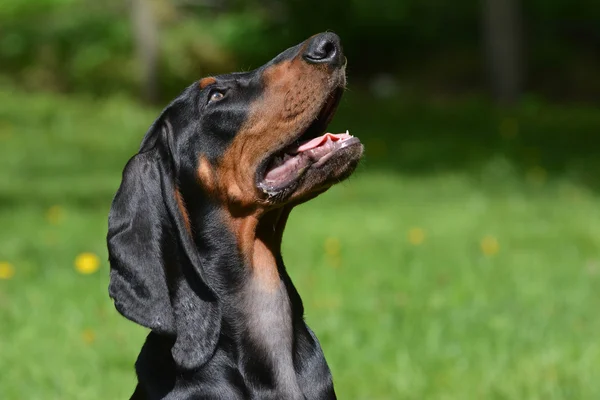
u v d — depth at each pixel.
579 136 27.14
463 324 10.23
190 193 5.82
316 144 5.77
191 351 5.59
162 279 5.57
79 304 10.79
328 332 9.88
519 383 8.59
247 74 5.99
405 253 13.77
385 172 22.53
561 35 38.16
